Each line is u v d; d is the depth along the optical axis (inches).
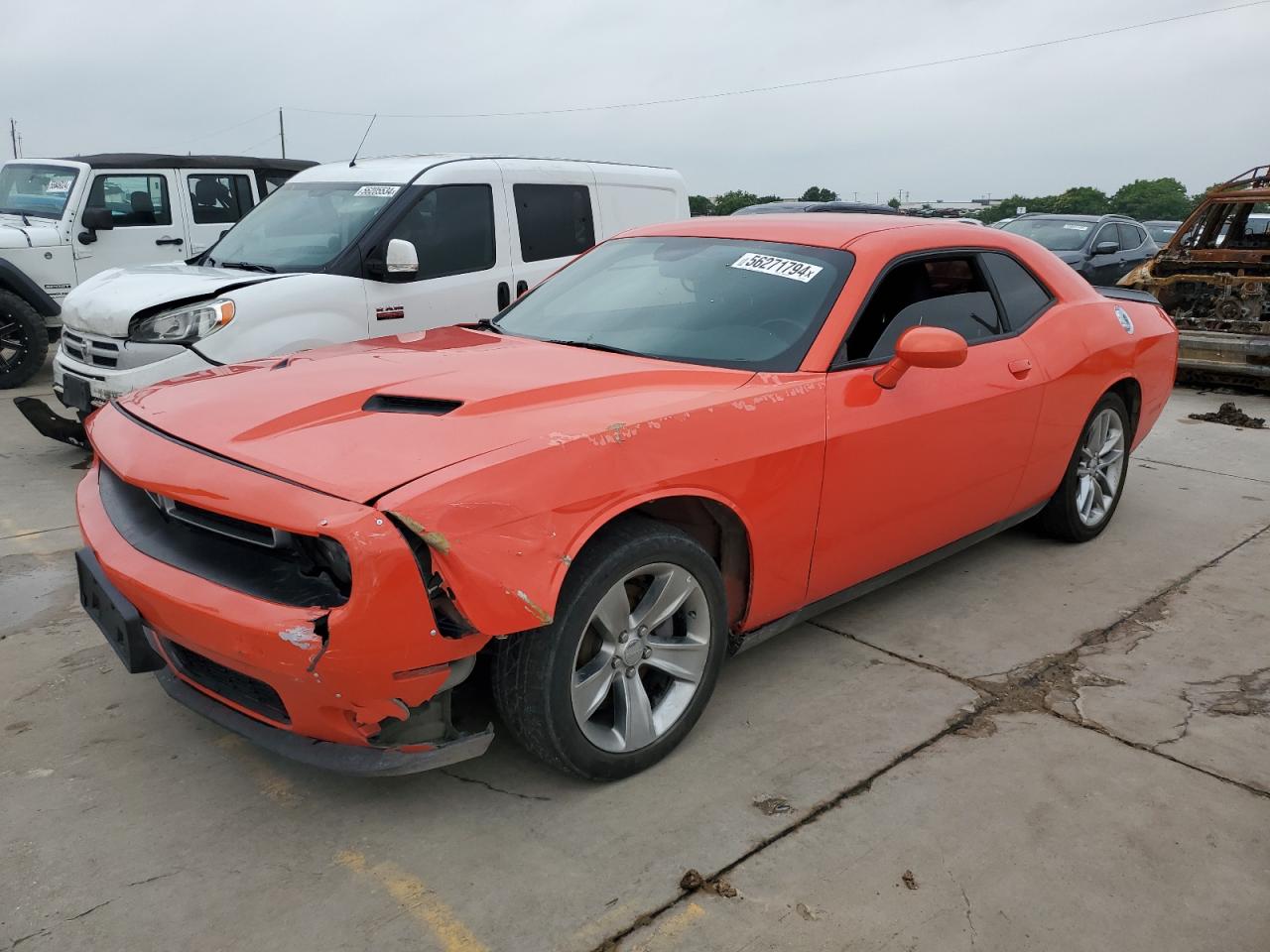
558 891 89.8
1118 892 91.0
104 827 97.8
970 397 139.0
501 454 90.4
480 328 151.1
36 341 337.7
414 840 96.7
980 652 140.3
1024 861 95.0
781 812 101.9
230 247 252.7
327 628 83.4
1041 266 166.2
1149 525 196.9
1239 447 263.3
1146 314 190.5
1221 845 98.1
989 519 156.5
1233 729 120.3
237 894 88.8
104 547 101.5
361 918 86.1
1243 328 337.7
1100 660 138.3
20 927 84.2
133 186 366.6
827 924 86.2
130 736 114.5
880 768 110.6
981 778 108.7
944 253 145.6
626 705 104.3
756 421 111.3
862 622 149.7
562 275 159.9
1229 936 86.1
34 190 362.6
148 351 204.7
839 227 142.9
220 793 103.9
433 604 87.7
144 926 84.7
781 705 124.2
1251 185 353.7
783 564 119.5
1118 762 112.6
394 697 87.7
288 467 90.4
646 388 111.7
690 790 105.3
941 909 88.3
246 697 97.6
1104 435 182.5
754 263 138.1
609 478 95.9
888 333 131.7
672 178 312.7
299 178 269.0
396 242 225.9
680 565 104.9
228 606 87.8
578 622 95.5
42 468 230.8
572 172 278.7
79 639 139.6
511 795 104.0
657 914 87.0
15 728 115.8
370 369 117.3
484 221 255.4
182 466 95.2
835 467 120.3
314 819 99.8
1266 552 181.6
